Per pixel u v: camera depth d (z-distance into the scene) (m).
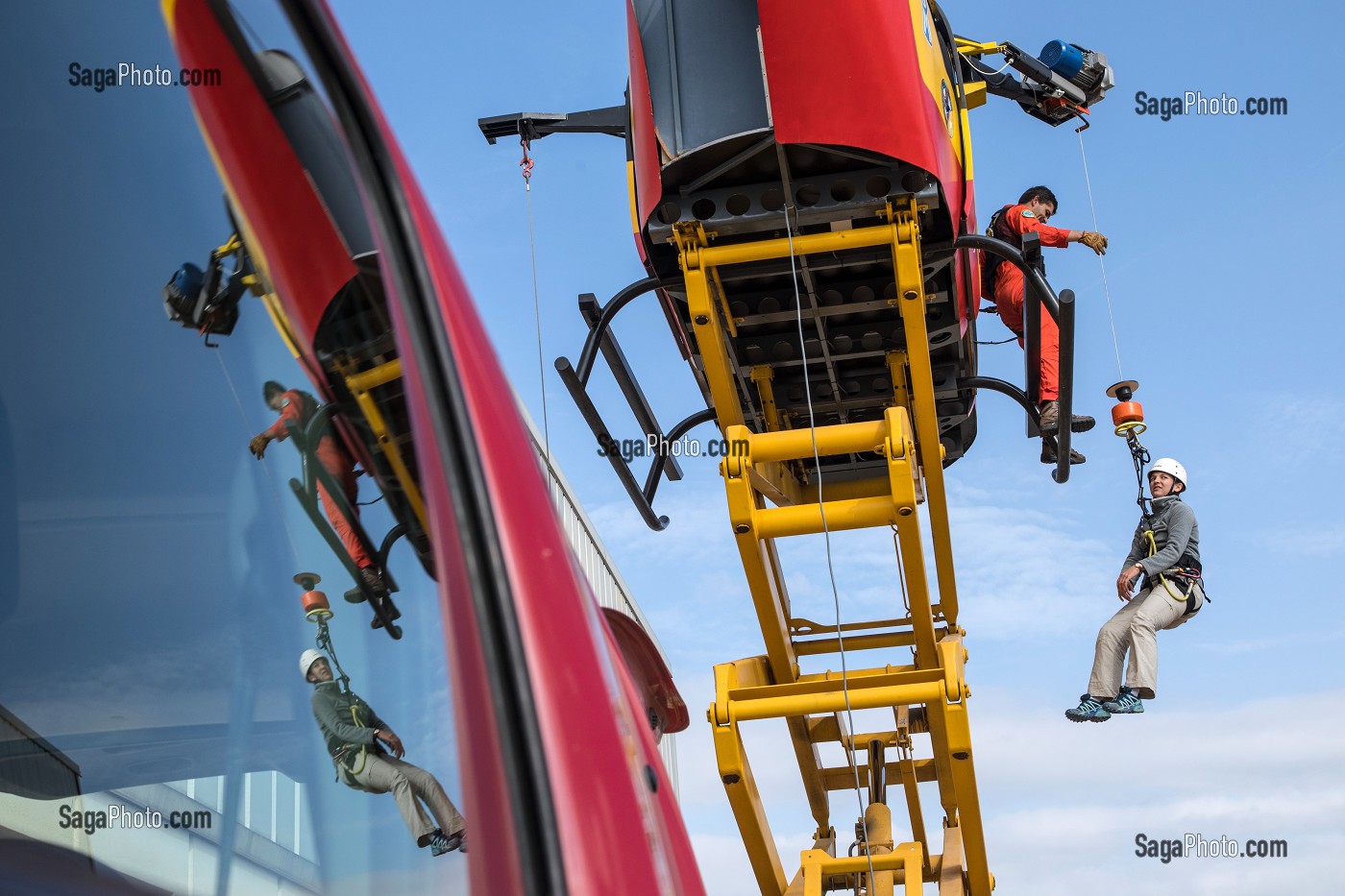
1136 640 6.81
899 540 5.62
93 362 1.23
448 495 1.26
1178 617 6.92
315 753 1.19
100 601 1.17
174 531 1.21
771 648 6.26
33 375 1.21
